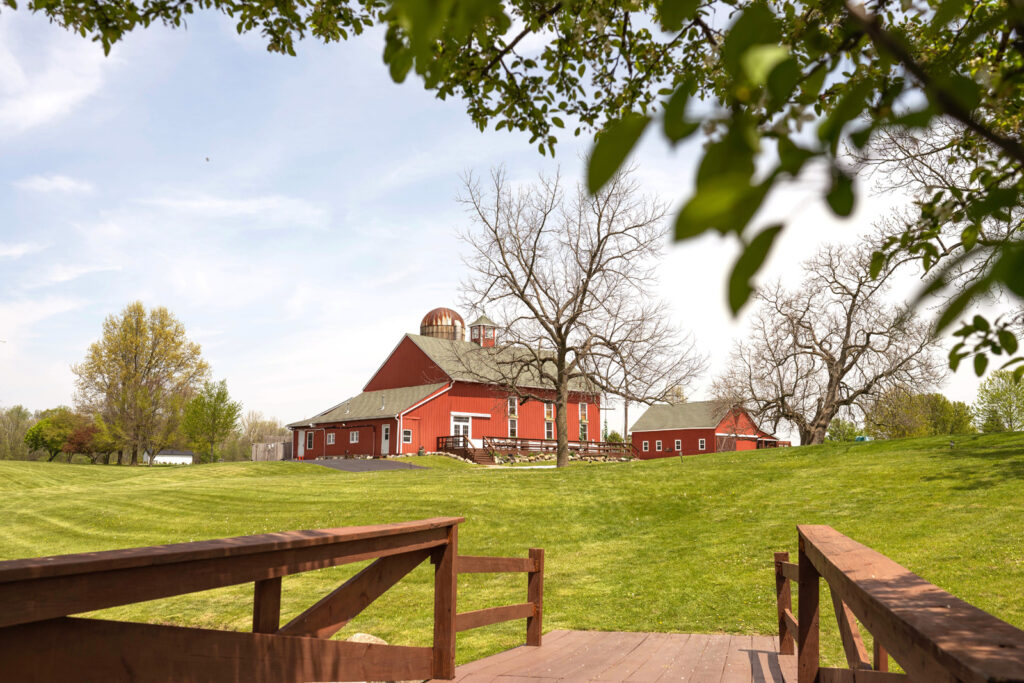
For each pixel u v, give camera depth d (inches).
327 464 1529.3
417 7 22.1
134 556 89.0
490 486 835.4
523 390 1776.6
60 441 2359.7
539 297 1250.0
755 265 18.4
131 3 189.3
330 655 133.8
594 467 987.3
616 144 21.8
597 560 525.7
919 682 56.3
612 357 1210.6
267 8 201.6
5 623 75.5
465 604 425.7
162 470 1465.3
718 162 21.1
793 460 850.8
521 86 194.2
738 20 24.6
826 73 32.9
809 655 149.1
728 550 508.7
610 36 176.7
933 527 464.8
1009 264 24.4
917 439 876.6
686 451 2491.4
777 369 1444.4
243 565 109.5
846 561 102.1
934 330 26.5
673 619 364.8
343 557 136.3
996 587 334.0
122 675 89.0
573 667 228.1
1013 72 42.3
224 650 105.6
